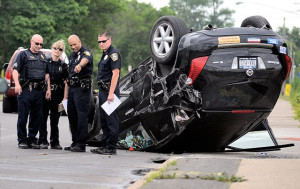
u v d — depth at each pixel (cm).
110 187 1115
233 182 1102
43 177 1227
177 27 1734
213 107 1677
